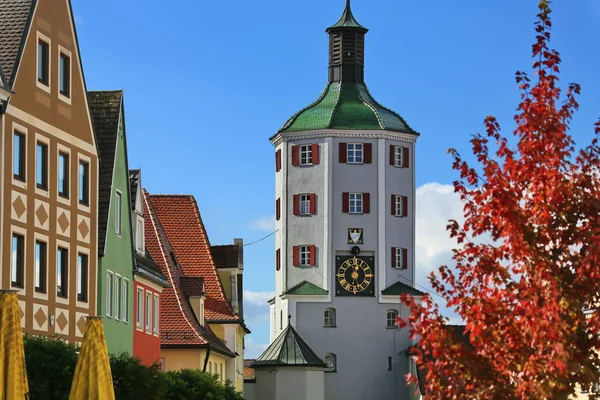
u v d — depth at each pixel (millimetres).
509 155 25609
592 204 24656
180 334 79500
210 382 58656
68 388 39156
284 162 142875
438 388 25172
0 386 33875
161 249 84250
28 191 47875
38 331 48688
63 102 51906
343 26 146000
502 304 25172
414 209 142750
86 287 54594
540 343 24172
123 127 63094
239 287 106500
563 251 24875
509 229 25109
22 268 47125
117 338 61125
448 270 25844
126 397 41938
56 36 50969
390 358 138250
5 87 44719
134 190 68812
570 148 25438
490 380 24938
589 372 24047
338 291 139250
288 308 138875
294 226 141500
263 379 132000
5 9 48219
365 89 146000
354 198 140500
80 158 53969
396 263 140500
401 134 141750
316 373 131875
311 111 143250
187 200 102438
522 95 25812
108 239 59219
